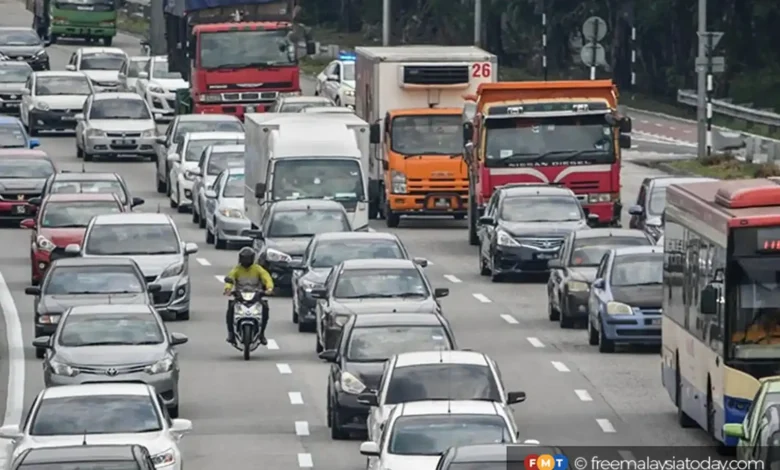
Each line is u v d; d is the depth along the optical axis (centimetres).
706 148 15700
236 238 12044
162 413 5697
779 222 5953
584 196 11625
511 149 11625
